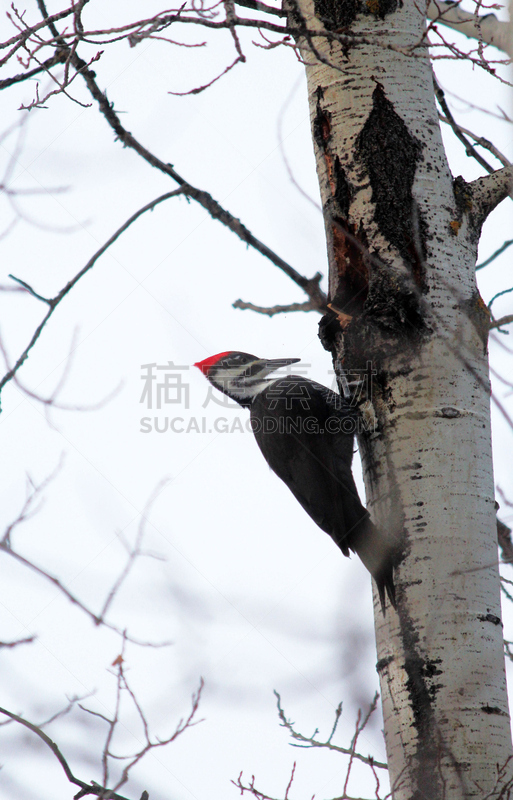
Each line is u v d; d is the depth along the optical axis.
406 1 9.08
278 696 8.14
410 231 8.36
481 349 8.00
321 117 9.07
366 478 8.09
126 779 6.83
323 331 8.92
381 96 8.77
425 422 7.68
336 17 9.03
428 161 8.61
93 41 7.70
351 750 7.41
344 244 8.80
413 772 6.61
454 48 7.12
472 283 8.29
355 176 8.68
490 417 7.88
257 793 7.40
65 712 7.00
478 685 6.72
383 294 8.18
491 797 6.29
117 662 7.14
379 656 7.29
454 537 7.23
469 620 6.93
